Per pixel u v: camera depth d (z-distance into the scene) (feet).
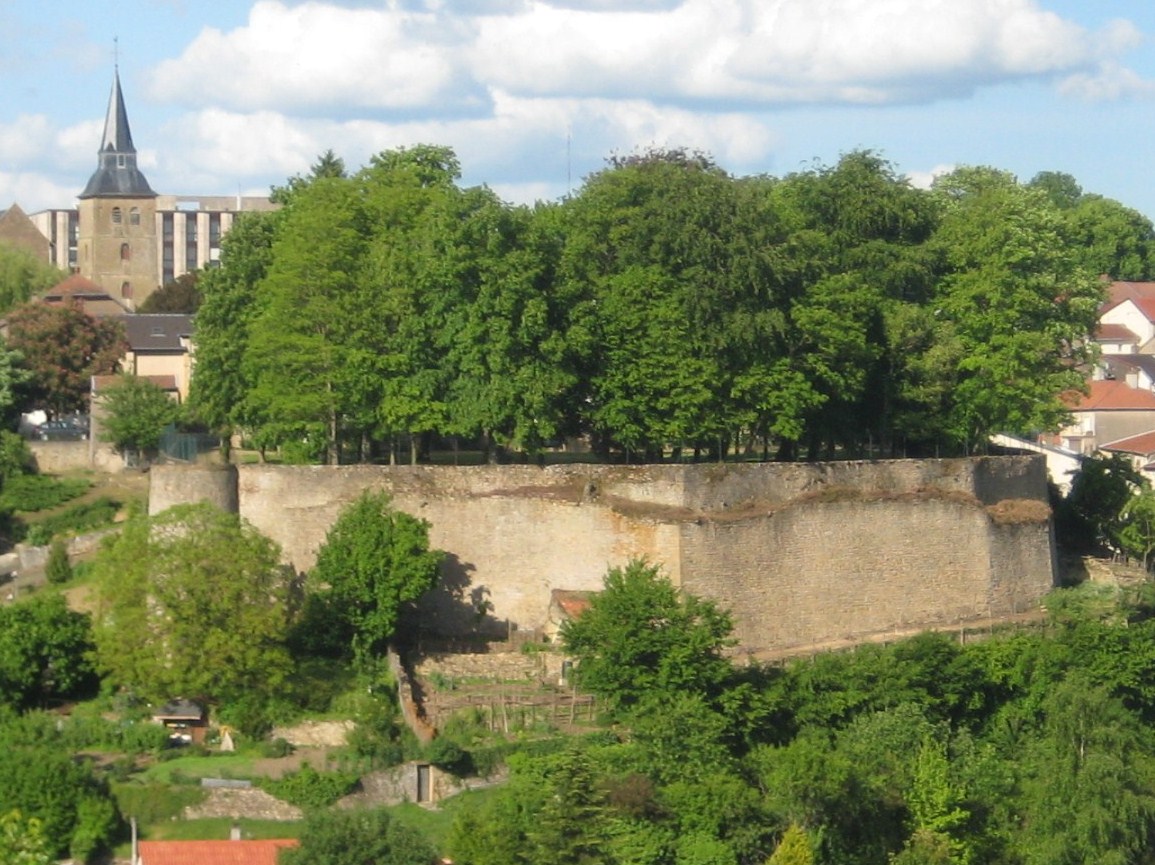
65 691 299.17
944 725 305.12
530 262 330.95
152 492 320.29
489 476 324.39
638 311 342.64
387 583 306.55
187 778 271.28
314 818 255.09
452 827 261.24
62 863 259.60
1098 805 289.33
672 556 318.45
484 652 316.60
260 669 289.74
